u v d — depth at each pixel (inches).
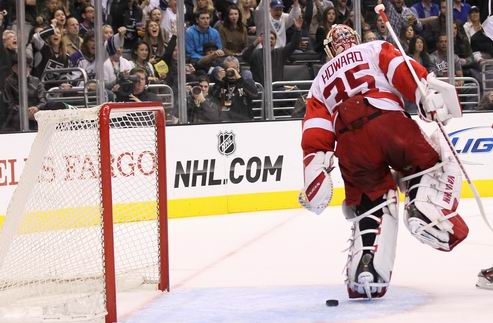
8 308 496.4
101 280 519.8
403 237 809.5
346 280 518.6
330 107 526.9
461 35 1263.5
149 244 748.0
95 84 1005.8
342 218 967.0
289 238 837.2
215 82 1101.7
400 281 584.7
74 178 531.2
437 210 503.5
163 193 577.9
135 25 1107.3
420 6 1251.2
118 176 909.8
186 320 483.5
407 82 500.7
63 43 1037.2
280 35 1163.3
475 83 1258.0
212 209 1026.7
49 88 1030.4
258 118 1132.5
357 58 515.8
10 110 975.6
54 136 518.6
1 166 893.2
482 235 811.4
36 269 521.3
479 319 458.0
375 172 512.1
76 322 478.6
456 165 513.3
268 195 1059.9
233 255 745.6
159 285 575.8
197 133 1016.2
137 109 529.0
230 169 1037.8
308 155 532.1
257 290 571.5
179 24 1034.1
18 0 942.4
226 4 1138.7
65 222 527.5
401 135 501.7
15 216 513.7
